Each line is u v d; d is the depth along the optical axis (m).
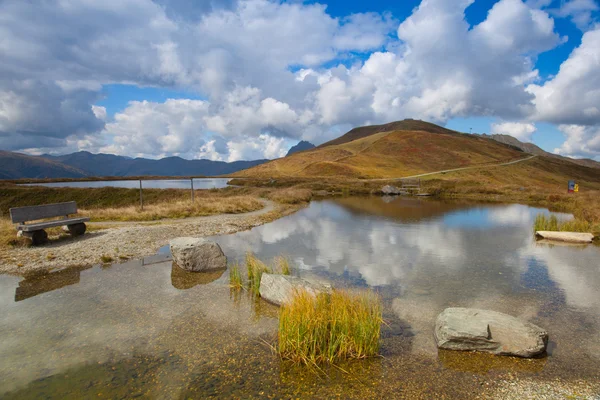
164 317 7.23
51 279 9.62
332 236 17.50
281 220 23.58
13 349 5.84
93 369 5.28
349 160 125.50
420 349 6.08
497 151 160.88
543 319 7.50
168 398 4.62
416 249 14.60
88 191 42.69
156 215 21.67
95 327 6.71
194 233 17.02
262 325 6.93
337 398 4.68
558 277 10.64
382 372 5.35
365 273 10.91
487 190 54.09
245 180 73.00
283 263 10.64
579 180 115.19
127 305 7.85
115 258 11.83
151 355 5.71
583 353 6.02
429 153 143.62
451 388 4.95
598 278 10.57
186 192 44.25
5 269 10.38
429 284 9.83
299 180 73.50
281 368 5.40
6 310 7.48
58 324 6.82
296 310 6.13
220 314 7.45
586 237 16.52
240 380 5.06
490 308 8.09
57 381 4.96
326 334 6.09
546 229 18.91
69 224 14.50
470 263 12.30
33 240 12.99
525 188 57.94
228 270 10.83
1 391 4.71
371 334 5.93
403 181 70.06
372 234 18.22
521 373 5.37
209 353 5.82
